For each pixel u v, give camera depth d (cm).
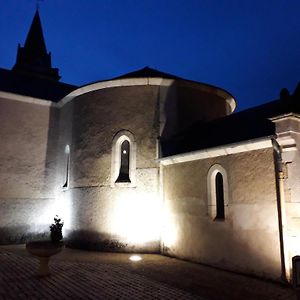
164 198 1135
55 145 1532
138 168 1195
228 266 868
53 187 1498
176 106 1268
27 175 1448
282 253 745
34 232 1423
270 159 803
